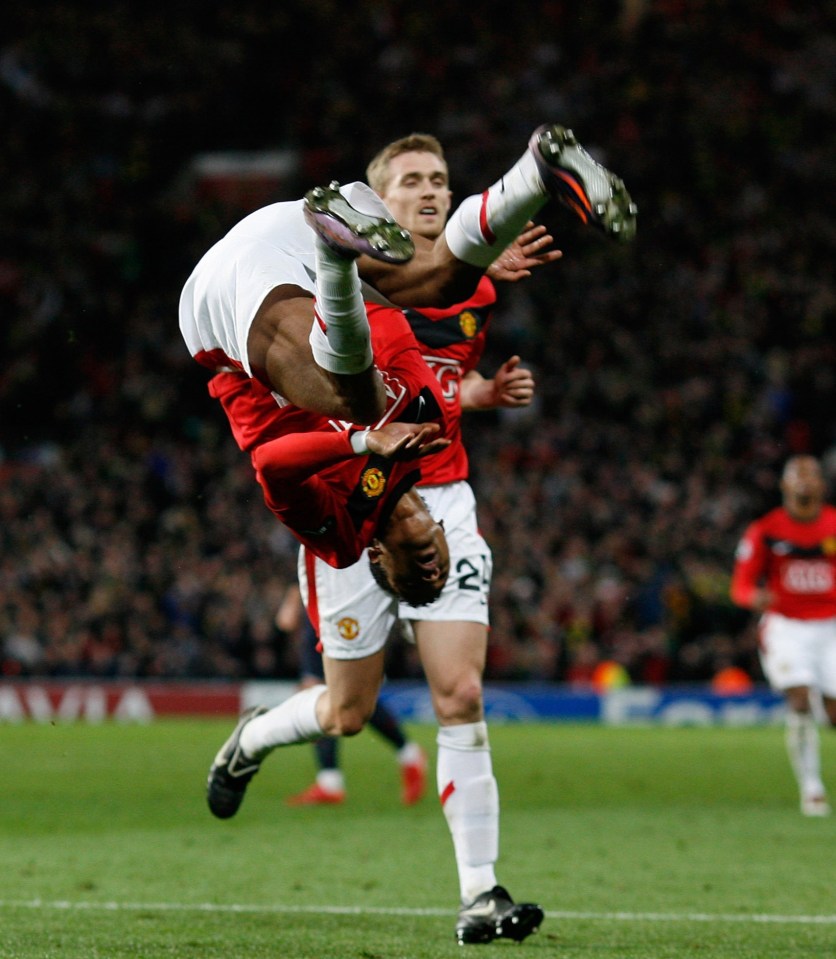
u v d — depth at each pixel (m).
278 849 24.45
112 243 92.44
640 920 17.61
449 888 20.22
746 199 98.56
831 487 79.75
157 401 81.69
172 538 68.69
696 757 46.59
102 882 20.47
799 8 110.50
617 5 108.62
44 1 105.88
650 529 71.19
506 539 69.06
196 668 62.91
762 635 35.41
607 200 12.02
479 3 108.12
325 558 14.77
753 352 87.81
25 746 47.75
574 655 64.50
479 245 13.42
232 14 107.06
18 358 84.44
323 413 13.12
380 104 103.31
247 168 101.69
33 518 68.69
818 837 26.95
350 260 11.89
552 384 84.06
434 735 54.41
